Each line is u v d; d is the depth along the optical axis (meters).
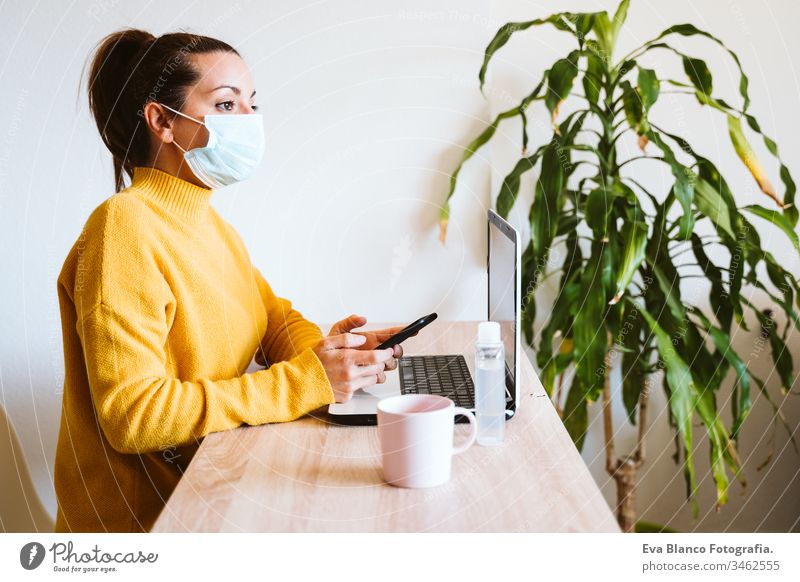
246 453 0.94
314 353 1.11
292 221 1.96
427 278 1.98
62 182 1.93
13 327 1.98
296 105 1.91
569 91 1.70
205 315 1.16
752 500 2.08
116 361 1.00
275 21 1.88
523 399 1.15
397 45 1.89
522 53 1.91
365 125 1.92
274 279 1.98
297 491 0.84
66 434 1.14
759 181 1.74
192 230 1.20
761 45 1.93
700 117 1.95
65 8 1.87
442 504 0.80
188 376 1.13
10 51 1.88
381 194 1.95
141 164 1.24
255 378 1.06
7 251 1.95
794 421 2.03
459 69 1.90
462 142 1.93
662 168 1.96
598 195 1.70
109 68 1.22
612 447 1.97
